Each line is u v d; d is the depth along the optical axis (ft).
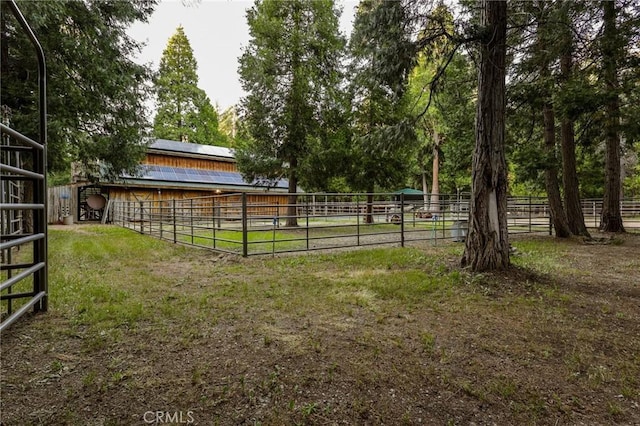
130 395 5.79
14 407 5.32
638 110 23.50
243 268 17.28
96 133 35.14
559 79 26.12
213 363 6.98
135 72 35.19
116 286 12.96
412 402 5.87
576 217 32.12
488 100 15.25
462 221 29.22
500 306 11.14
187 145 73.77
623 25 20.86
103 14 32.40
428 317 10.09
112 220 54.95
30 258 18.12
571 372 6.98
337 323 9.48
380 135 20.18
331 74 45.39
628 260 19.93
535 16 23.71
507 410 5.74
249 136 47.91
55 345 7.59
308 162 43.47
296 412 5.50
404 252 22.09
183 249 23.97
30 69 26.61
